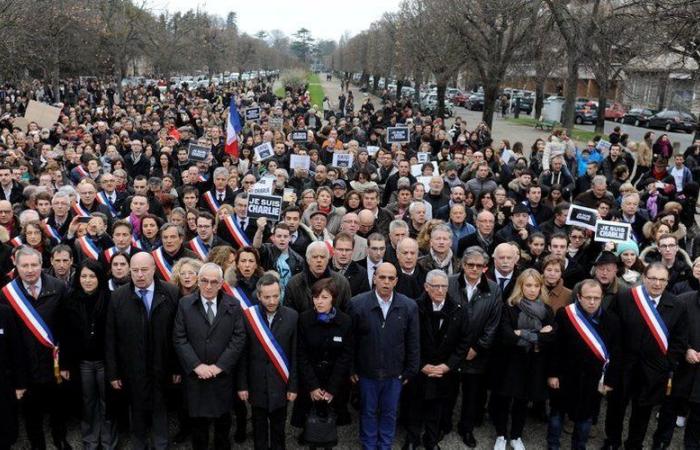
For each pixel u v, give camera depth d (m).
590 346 5.53
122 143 14.85
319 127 24.36
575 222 7.56
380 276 5.33
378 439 5.65
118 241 6.56
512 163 13.62
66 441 5.71
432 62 29.92
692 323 5.61
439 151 16.56
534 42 25.45
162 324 5.44
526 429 6.28
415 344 5.49
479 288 5.75
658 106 38.72
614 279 6.20
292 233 7.30
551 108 37.12
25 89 33.62
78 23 32.09
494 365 5.80
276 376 5.38
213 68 61.97
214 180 9.86
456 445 5.95
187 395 5.30
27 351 5.37
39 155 13.91
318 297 5.28
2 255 6.62
